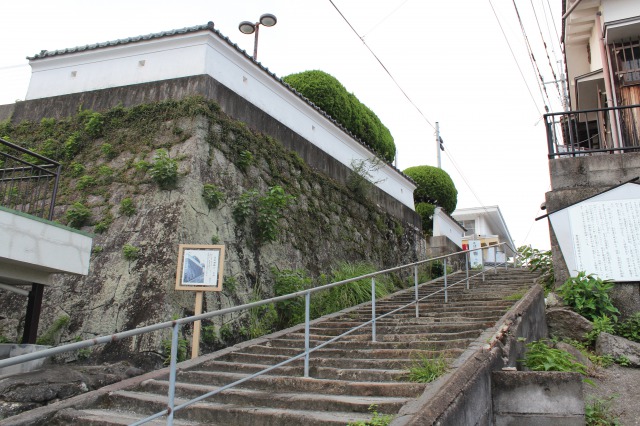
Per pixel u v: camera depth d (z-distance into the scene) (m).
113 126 9.09
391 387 4.46
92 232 7.95
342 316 8.79
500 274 12.48
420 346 5.91
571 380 4.61
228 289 7.86
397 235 14.98
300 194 10.74
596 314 7.50
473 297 8.90
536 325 6.91
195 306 6.70
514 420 4.60
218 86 9.03
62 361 6.73
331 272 10.78
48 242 5.78
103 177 8.56
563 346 6.66
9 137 9.68
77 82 9.91
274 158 10.16
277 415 4.22
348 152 13.66
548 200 8.67
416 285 7.76
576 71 13.88
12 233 5.36
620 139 9.50
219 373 5.71
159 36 9.23
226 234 8.28
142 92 9.18
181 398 5.15
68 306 7.33
